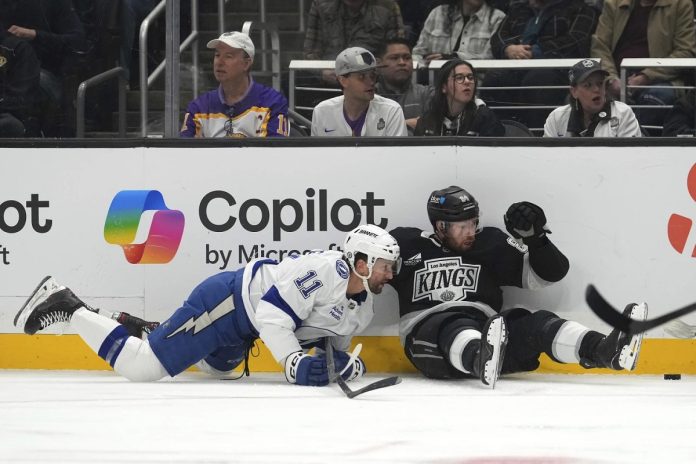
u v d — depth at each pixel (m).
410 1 18.61
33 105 17.42
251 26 18.64
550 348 13.59
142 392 12.66
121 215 15.48
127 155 15.48
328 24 18.41
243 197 15.39
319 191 15.32
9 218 15.60
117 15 17.77
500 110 17.61
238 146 15.38
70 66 17.67
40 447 8.72
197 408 11.26
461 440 9.20
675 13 17.31
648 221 15.07
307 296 13.23
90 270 15.55
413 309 14.45
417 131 16.50
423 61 18.44
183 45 18.50
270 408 11.26
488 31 18.23
